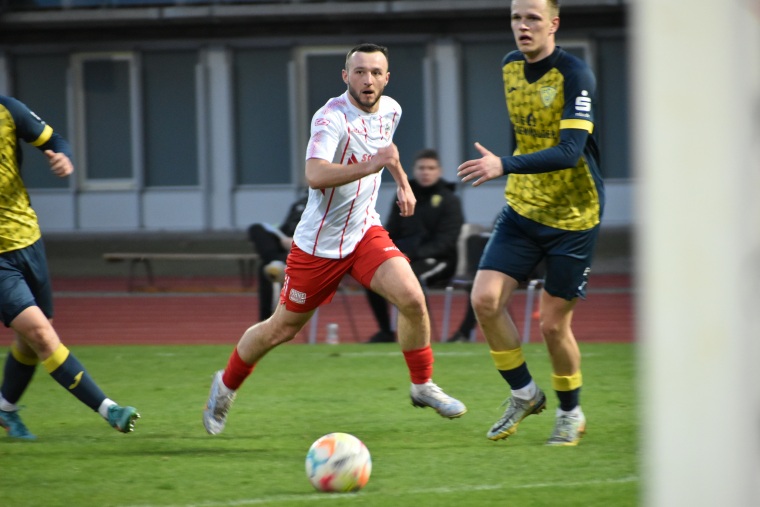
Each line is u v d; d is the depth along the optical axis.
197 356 28.88
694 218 4.45
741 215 4.38
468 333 31.67
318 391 21.64
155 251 68.56
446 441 15.97
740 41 4.33
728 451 4.47
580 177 14.82
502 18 73.06
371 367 25.53
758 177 4.36
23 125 15.34
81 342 37.56
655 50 4.44
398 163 15.54
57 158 15.34
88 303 49.91
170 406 19.98
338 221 15.48
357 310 45.31
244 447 15.74
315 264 15.62
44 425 17.95
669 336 4.53
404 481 13.01
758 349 4.40
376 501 11.83
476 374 23.77
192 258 42.59
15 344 16.44
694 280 4.47
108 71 77.25
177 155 77.25
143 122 77.00
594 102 14.55
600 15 71.81
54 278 62.34
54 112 77.81
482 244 32.25
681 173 4.45
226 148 76.50
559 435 15.52
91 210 77.62
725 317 4.44
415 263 30.86
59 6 75.88
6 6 76.00
